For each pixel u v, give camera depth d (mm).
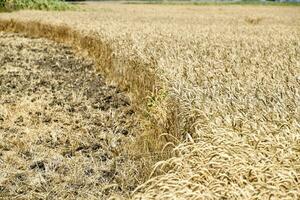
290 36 20203
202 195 4145
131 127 9531
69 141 8641
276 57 12672
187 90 7750
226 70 9938
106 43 15805
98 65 15688
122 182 6742
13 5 42844
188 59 10805
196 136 6324
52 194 6551
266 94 7801
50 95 11922
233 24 32531
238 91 8078
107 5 84375
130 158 7738
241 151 5176
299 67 10844
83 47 19406
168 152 6715
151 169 6504
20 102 11109
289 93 7719
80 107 10930
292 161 5062
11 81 13305
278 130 5887
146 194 4418
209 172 4754
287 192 4332
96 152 8125
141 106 10242
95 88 12883
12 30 27453
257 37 19234
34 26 26000
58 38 23406
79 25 22766
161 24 27422
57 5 49750
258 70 10242
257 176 4535
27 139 8617
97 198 6344
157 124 8242
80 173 7172
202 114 6637
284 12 61500
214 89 7852
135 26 23203
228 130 5992
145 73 11016
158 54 12141
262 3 106875
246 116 6484
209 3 104188
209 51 13297
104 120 9992
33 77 14055
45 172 7258
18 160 7648
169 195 4199
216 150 5207
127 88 12477
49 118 9906
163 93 8844
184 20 37750
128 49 13492
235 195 4223
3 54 18500
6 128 9258
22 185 6824
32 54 18875
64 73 14977
